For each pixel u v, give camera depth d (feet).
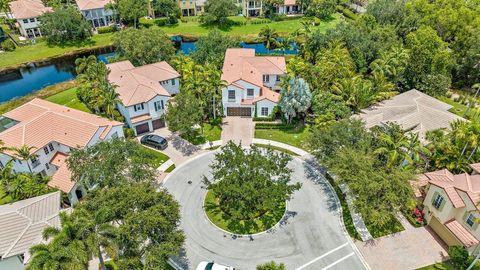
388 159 124.77
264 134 179.42
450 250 110.93
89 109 201.77
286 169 128.47
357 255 115.65
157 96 175.63
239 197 118.52
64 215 93.09
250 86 184.03
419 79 213.46
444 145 139.13
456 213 115.34
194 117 161.17
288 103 173.99
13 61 267.39
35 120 154.20
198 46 242.58
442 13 259.60
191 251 117.29
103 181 116.16
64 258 83.97
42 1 349.00
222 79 187.32
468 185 115.55
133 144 129.39
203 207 135.23
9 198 140.05
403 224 127.13
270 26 342.03
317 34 247.29
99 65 198.90
